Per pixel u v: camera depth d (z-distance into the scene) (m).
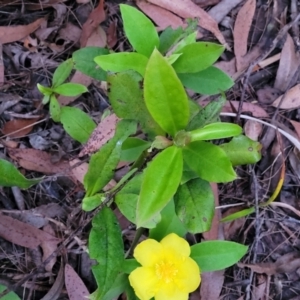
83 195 0.47
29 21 0.51
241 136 0.37
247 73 0.48
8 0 0.50
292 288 0.48
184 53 0.40
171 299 0.37
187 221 0.36
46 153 0.47
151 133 0.36
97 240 0.35
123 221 0.46
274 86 0.51
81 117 0.43
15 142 0.48
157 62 0.29
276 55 0.52
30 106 0.49
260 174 0.49
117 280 0.39
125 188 0.37
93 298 0.37
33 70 0.50
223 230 0.47
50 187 0.47
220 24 0.52
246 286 0.47
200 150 0.33
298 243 0.48
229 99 0.50
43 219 0.46
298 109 0.50
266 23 0.52
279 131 0.49
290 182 0.49
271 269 0.47
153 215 0.30
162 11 0.50
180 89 0.30
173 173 0.31
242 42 0.51
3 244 0.46
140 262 0.37
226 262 0.38
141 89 0.34
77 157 0.45
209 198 0.36
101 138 0.40
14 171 0.37
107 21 0.51
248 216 0.48
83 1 0.51
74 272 0.45
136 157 0.40
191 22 0.42
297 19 0.51
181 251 0.37
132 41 0.40
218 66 0.51
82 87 0.44
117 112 0.35
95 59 0.39
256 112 0.50
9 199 0.47
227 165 0.32
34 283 0.45
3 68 0.49
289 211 0.49
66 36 0.51
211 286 0.45
